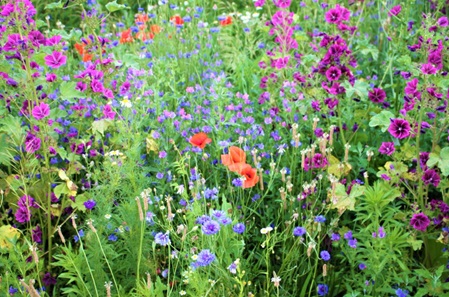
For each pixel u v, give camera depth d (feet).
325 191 7.34
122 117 7.54
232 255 6.63
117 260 6.59
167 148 7.55
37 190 6.93
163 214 6.67
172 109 8.71
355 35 10.08
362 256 6.43
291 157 7.49
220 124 7.74
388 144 7.04
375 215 6.63
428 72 6.73
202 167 7.77
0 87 7.21
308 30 10.79
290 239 6.90
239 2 12.67
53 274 6.85
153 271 6.48
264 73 9.43
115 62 7.75
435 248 6.93
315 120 7.14
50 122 6.80
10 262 6.41
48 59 6.94
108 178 7.01
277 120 8.28
